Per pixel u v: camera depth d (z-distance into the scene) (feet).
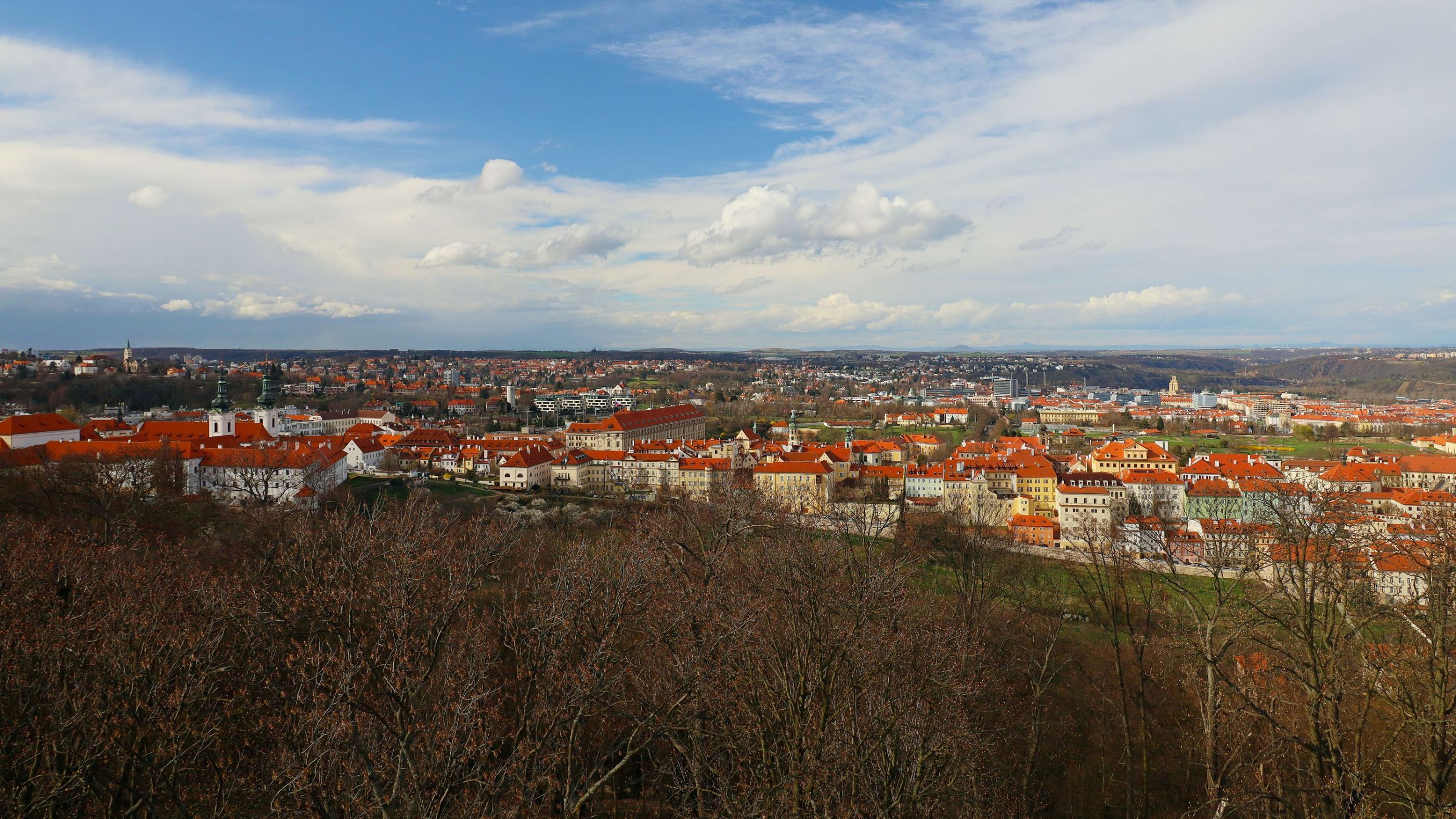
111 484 435.94
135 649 173.88
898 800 139.23
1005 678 266.77
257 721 164.35
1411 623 159.63
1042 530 574.56
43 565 225.97
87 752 146.30
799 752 144.46
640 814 180.34
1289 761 195.72
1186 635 223.51
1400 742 177.58
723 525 306.14
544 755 151.84
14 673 156.87
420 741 138.41
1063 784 233.55
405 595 158.71
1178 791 227.20
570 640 171.53
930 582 378.94
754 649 167.22
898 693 158.20
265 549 288.92
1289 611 177.47
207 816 146.51
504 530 289.53
